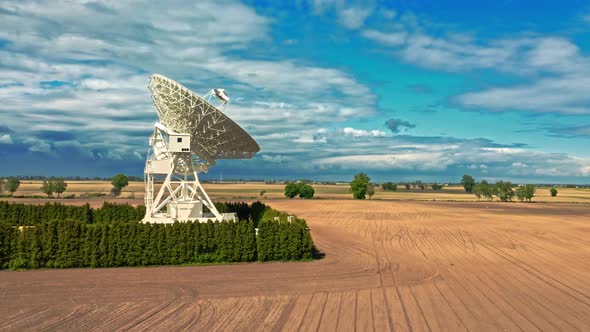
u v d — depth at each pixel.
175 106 48.66
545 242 62.50
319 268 41.84
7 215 65.69
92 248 40.47
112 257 40.69
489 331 25.62
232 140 52.97
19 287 33.03
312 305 29.75
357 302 30.70
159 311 27.91
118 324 25.45
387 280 37.47
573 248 57.59
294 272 39.81
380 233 70.00
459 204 149.25
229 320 26.47
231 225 44.72
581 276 40.78
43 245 39.78
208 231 43.97
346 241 60.66
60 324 25.31
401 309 29.33
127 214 69.38
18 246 39.47
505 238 65.81
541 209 129.25
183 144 50.44
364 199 171.38
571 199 194.50
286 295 32.09
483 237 66.50
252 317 27.08
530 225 84.25
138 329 24.75
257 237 45.19
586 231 75.94
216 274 38.41
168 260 42.19
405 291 33.94
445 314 28.48
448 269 42.66
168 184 52.88
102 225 41.44
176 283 34.97
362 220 90.25
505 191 178.25
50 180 157.62
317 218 93.38
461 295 33.12
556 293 34.44
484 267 44.00
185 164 54.38
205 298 30.91
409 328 25.75
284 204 133.50
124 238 41.38
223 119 48.47
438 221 89.81
